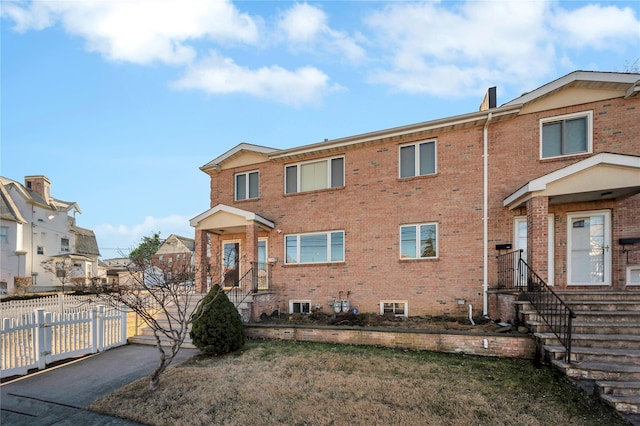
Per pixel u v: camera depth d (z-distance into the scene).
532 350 6.54
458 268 9.81
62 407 4.73
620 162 7.04
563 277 8.77
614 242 8.32
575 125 8.96
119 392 5.15
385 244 10.76
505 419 4.09
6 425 4.23
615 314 6.45
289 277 11.95
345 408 4.42
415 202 10.49
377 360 6.50
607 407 4.38
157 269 10.98
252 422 4.09
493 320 8.85
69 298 13.45
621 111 8.45
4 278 23.19
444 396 4.77
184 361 6.84
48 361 6.73
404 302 10.34
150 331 9.21
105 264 43.94
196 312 7.18
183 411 4.44
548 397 4.70
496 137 9.67
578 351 5.57
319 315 10.38
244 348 7.65
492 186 9.60
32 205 26.98
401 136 10.70
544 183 7.55
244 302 9.97
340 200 11.50
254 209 12.88
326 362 6.43
